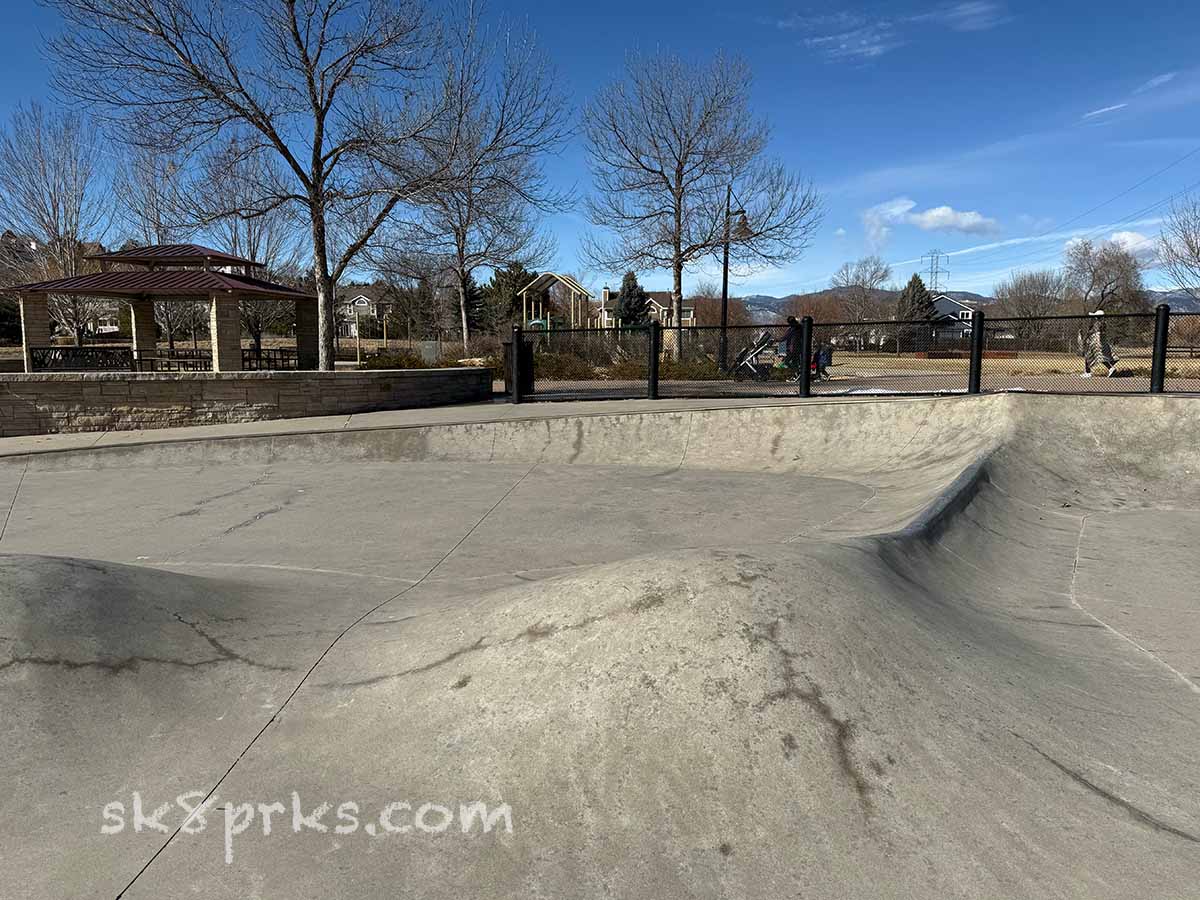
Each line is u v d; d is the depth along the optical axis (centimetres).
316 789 248
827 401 1050
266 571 520
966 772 243
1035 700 294
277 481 860
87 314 2750
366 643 340
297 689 304
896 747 248
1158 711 304
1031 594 465
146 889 209
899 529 507
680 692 264
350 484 839
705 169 2447
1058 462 784
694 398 1273
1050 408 853
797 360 1609
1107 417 834
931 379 1351
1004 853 213
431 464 962
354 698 295
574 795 237
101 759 262
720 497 748
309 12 1567
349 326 6219
